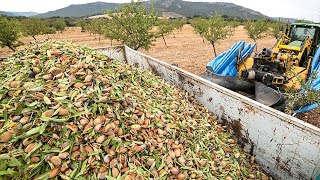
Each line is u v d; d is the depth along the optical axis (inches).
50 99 99.2
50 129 89.4
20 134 86.8
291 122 98.7
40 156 82.7
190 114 140.8
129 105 111.6
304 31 264.5
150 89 146.1
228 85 199.3
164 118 120.2
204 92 152.6
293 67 203.6
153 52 682.2
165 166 97.0
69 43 150.9
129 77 143.8
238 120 129.3
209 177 102.3
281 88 195.9
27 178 78.2
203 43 898.7
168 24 877.8
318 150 91.4
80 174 82.6
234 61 239.1
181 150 108.7
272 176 117.3
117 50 253.9
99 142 90.4
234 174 112.0
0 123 91.8
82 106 99.2
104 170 86.0
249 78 204.8
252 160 124.9
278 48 241.6
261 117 113.1
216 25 504.1
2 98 102.5
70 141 87.6
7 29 495.2
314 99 159.0
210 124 140.6
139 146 96.8
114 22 375.6
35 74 115.5
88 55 137.3
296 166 103.1
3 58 175.3
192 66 472.1
